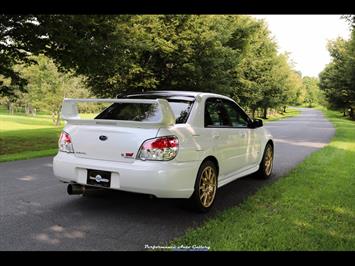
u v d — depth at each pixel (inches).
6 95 676.7
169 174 166.9
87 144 182.2
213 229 160.2
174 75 863.1
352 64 1765.5
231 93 1167.6
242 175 242.2
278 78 1892.2
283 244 144.3
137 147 169.5
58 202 209.2
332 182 258.1
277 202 204.8
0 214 185.6
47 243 148.6
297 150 471.8
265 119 1843.0
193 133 184.5
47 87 1707.7
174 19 799.1
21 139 700.7
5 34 551.8
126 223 174.2
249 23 1123.9
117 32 570.6
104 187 175.0
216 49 857.5
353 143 549.0
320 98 4062.5
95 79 867.4
